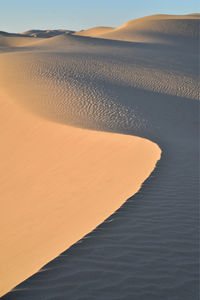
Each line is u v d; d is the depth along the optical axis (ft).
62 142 46.16
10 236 23.03
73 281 12.90
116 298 12.07
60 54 121.60
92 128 50.93
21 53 124.16
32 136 50.70
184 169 29.27
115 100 70.95
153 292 12.47
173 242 15.99
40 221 24.64
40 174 38.73
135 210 19.81
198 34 257.75
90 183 31.37
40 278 13.12
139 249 15.29
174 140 46.65
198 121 65.46
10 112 60.75
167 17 315.78
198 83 98.53
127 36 251.60
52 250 16.31
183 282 13.10
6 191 36.58
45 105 64.75
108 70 101.71
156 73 105.40
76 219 21.68
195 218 18.78
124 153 37.06
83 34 372.38
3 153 48.16
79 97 71.05
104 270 13.62
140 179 26.78
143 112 65.10
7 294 12.26
